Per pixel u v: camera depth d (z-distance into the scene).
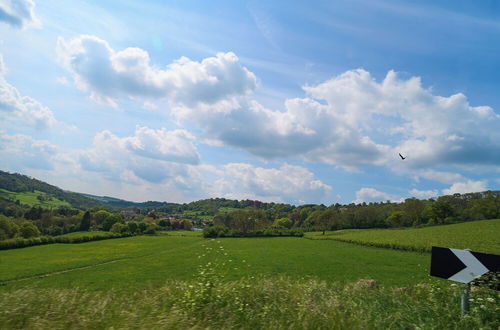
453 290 7.61
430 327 5.44
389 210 113.06
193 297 6.58
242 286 7.48
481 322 5.44
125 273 39.47
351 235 84.31
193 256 53.94
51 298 6.71
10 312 5.51
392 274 33.34
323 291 7.86
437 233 67.38
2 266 45.09
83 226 114.19
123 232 101.00
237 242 78.69
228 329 5.21
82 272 41.09
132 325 5.15
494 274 5.88
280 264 42.09
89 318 5.59
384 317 6.01
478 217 87.19
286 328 5.26
